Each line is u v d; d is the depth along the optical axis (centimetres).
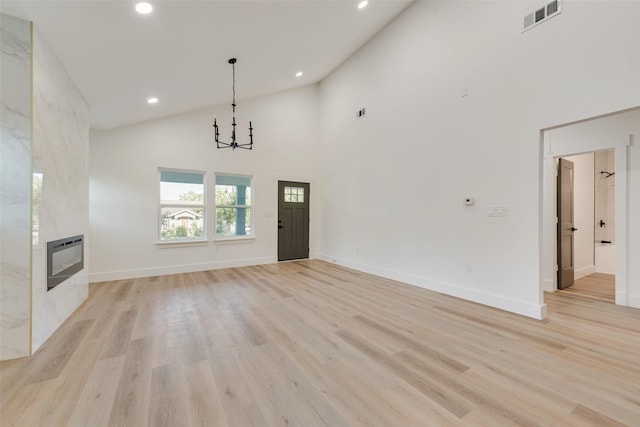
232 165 591
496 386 182
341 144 614
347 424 150
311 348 235
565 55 277
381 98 504
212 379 191
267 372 199
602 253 534
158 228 519
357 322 291
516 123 315
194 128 551
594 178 529
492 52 337
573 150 387
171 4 244
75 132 332
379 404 166
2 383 187
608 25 250
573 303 352
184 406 164
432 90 411
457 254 378
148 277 498
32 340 227
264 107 629
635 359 215
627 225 340
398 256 470
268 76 510
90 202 464
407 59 451
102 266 472
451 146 384
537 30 297
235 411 160
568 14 274
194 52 338
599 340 247
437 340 249
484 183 346
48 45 258
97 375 196
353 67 573
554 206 409
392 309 330
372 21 456
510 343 242
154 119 514
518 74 313
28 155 227
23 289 223
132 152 496
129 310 328
